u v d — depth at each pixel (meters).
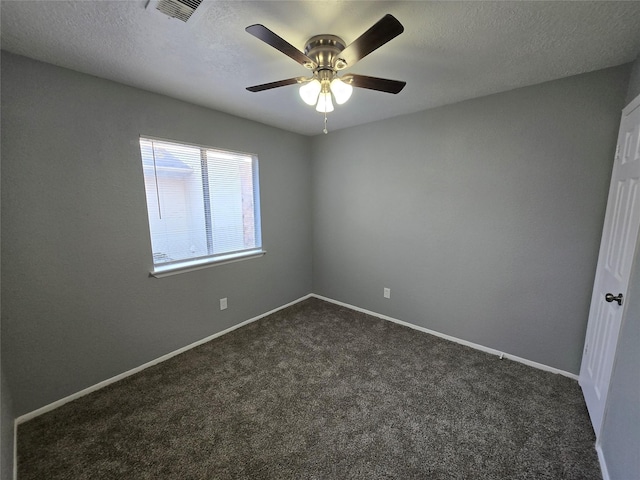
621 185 1.66
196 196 2.59
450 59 1.67
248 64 1.72
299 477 1.38
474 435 1.62
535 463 1.45
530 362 2.29
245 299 3.08
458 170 2.50
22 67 1.60
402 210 2.92
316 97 1.52
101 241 1.98
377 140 3.01
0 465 1.17
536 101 2.06
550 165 2.06
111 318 2.07
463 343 2.65
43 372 1.79
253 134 2.96
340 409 1.83
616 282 1.57
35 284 1.73
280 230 3.41
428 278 2.82
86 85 1.84
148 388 2.04
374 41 1.13
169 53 1.59
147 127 2.14
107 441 1.58
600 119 1.85
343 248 3.53
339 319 3.22
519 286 2.29
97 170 1.93
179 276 2.46
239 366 2.31
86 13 1.22
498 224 2.34
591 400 1.75
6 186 1.59
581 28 1.34
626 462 1.18
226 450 1.53
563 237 2.06
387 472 1.40
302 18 1.28
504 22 1.30
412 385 2.06
